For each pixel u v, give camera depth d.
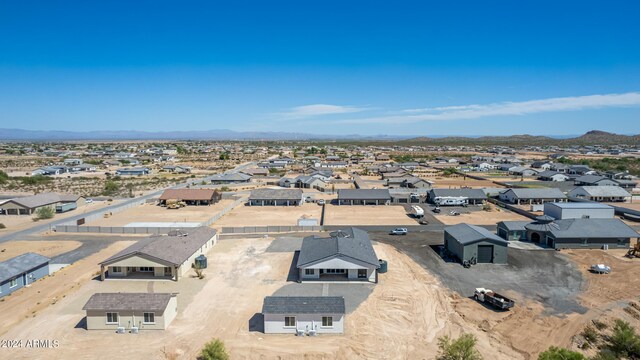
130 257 47.66
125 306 35.78
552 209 75.38
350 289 45.09
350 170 183.62
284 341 34.38
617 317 38.25
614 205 94.25
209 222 79.25
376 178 149.88
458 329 36.50
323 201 100.69
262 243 63.69
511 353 32.78
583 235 59.31
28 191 124.75
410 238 67.00
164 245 51.84
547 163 177.88
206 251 58.59
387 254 57.91
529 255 56.69
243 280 47.84
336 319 35.59
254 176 158.88
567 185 128.38
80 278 48.47
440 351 33.00
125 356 32.03
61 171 170.62
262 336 35.19
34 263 47.75
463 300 42.25
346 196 100.06
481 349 33.22
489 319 38.16
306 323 35.59
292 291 44.53
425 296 43.25
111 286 45.81
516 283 46.66
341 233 57.75
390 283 46.81
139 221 81.56
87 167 181.25
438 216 85.88
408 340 34.69
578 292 44.03
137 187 131.00
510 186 126.44
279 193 102.12
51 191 124.50
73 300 42.00
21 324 36.88
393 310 40.03
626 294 43.28
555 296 43.03
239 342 34.16
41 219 83.12
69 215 87.94
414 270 51.19
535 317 38.47
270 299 37.19
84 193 120.12
